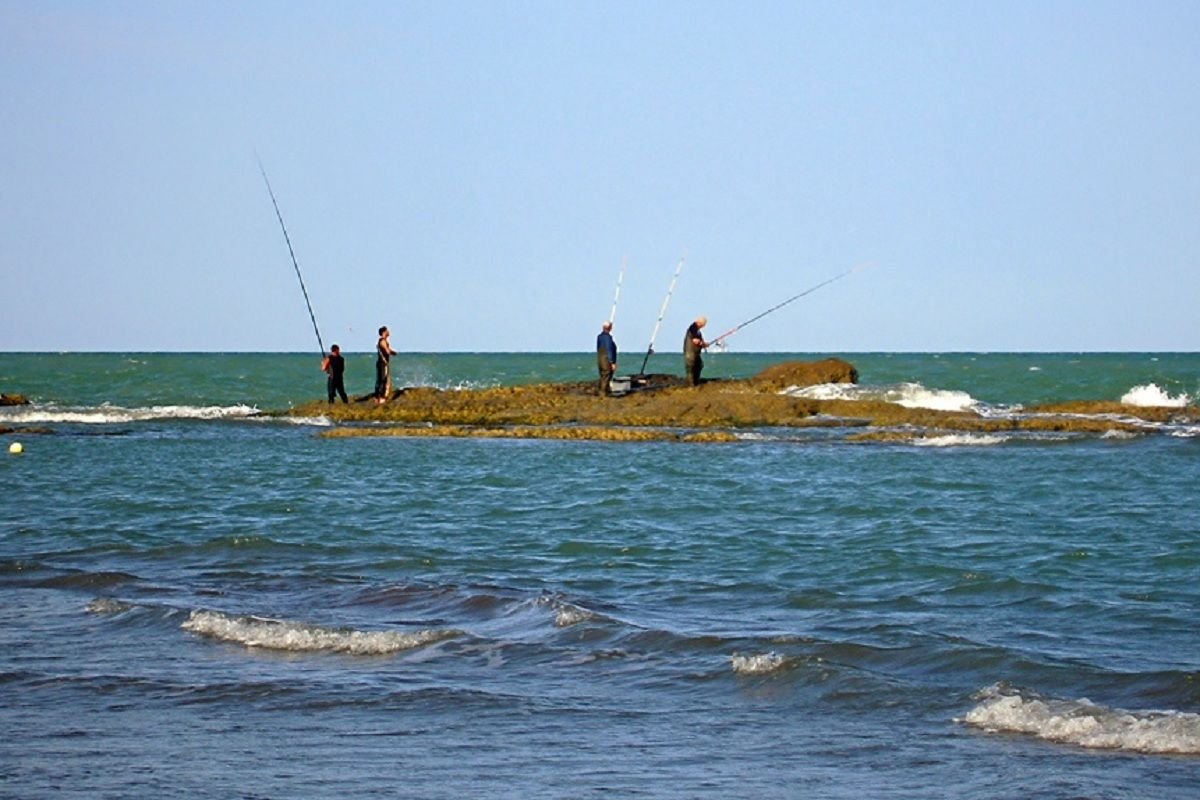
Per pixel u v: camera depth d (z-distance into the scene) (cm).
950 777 3531
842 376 17400
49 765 3750
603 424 15150
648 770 3656
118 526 7981
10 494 9438
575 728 4047
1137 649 4678
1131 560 6462
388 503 8975
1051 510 8275
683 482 10069
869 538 7306
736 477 10375
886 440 13175
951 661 4575
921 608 5444
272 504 8931
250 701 4369
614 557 6825
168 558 6925
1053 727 3891
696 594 5825
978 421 14362
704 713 4162
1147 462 11088
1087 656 4575
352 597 5912
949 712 4084
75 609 5734
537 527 7875
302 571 6519
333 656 4928
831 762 3688
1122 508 8300
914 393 16588
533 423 15262
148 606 5656
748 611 5459
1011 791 3403
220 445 13250
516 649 4925
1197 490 9181
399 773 3659
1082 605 5434
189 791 3522
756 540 7306
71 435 14300
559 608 5394
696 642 4916
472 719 4150
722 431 14200
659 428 14712
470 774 3644
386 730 4053
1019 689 4212
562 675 4612
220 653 4975
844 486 9712
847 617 5297
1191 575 6062
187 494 9456
